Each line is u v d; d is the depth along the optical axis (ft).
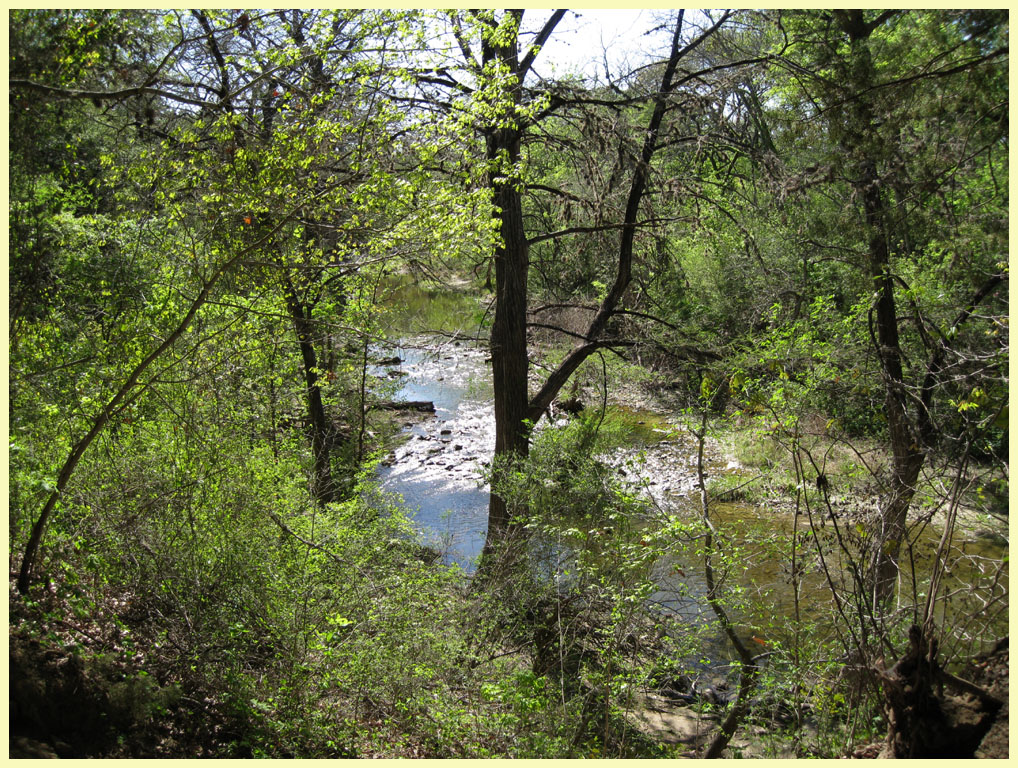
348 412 54.95
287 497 30.94
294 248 30.91
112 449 25.04
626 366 59.82
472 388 86.33
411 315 64.23
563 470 34.01
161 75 27.14
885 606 25.18
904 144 35.19
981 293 32.68
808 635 26.05
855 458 32.45
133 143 30.35
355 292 45.37
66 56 22.89
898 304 36.27
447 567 33.35
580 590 28.86
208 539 24.76
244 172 27.14
